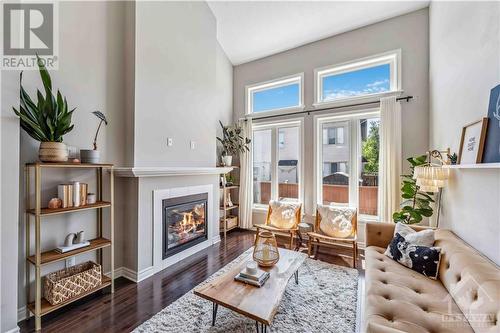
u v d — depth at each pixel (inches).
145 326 72.6
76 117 92.7
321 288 95.9
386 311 57.7
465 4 85.0
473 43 78.6
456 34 92.7
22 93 72.0
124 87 108.7
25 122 72.9
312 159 163.5
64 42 89.4
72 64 91.7
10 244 67.0
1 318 65.1
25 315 76.9
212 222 151.1
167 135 120.0
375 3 131.2
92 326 72.9
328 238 125.4
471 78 79.7
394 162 132.3
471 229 77.7
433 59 121.8
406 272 78.7
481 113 72.9
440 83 111.3
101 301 86.4
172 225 122.5
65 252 81.2
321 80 164.2
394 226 103.9
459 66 90.0
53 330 71.3
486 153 67.7
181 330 71.0
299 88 171.2
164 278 105.3
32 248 79.6
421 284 71.0
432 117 123.6
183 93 130.3
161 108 116.6
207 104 149.6
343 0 130.6
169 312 79.5
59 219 87.4
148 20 110.5
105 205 90.3
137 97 105.2
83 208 83.5
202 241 141.4
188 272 111.3
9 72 67.4
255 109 195.9
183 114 130.3
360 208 151.0
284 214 150.6
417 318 54.8
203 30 145.9
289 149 177.8
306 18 145.9
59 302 75.9
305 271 112.0
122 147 108.0
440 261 76.2
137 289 95.3
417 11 134.1
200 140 143.2
